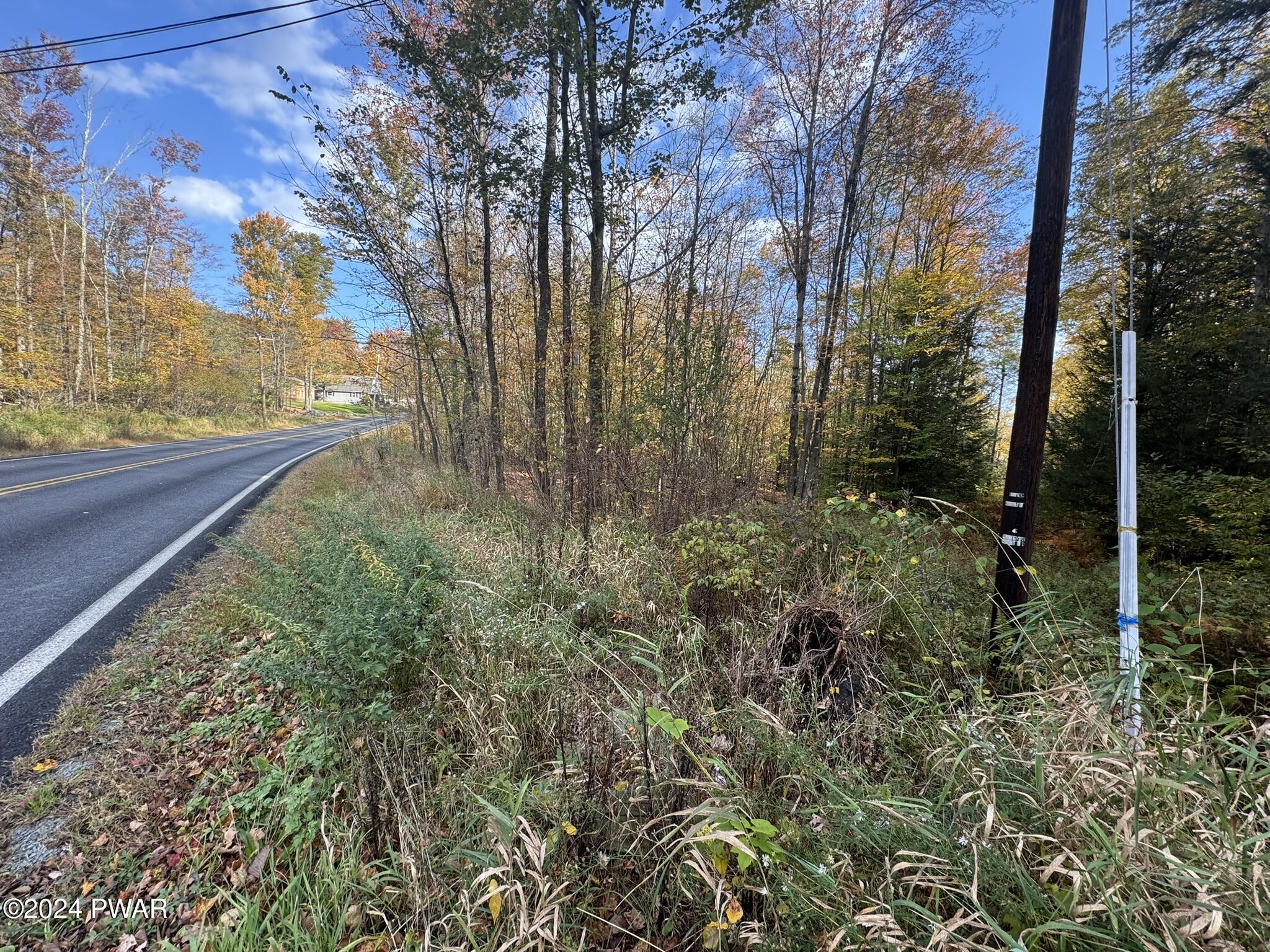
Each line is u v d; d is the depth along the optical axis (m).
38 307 19.52
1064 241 2.92
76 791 2.31
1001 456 20.25
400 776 2.23
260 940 1.66
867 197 13.54
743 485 6.33
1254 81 7.66
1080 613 3.37
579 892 1.80
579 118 7.28
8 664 3.24
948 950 1.36
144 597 4.39
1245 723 2.20
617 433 6.27
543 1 6.22
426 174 9.51
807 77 12.06
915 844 1.66
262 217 33.59
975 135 12.98
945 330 12.20
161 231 25.06
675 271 9.09
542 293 7.47
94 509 7.40
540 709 2.66
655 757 2.10
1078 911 1.36
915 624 3.17
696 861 1.64
